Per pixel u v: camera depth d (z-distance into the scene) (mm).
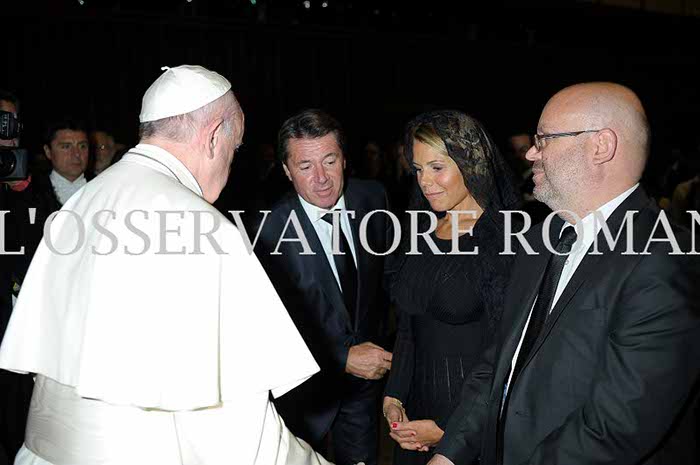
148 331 1659
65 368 1732
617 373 1670
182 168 1864
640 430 1646
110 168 1900
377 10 11422
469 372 2332
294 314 2961
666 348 1646
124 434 1688
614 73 13789
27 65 9164
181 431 1725
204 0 10125
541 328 1892
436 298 2471
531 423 1831
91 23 9469
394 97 11711
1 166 2779
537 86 13008
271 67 10758
